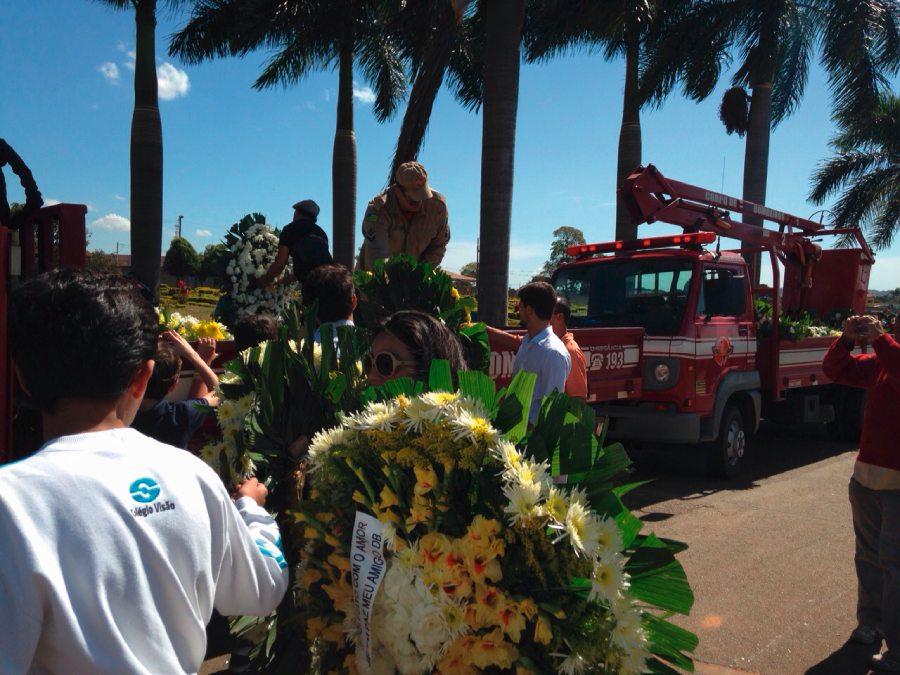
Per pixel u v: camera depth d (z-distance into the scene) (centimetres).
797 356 917
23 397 297
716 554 528
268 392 225
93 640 111
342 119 1484
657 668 172
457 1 960
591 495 172
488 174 948
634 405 728
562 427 175
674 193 786
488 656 153
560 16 1302
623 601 155
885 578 355
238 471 221
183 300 3073
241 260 520
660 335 720
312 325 237
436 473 167
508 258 958
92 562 113
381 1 1242
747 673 357
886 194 2362
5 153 371
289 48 1463
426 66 985
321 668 181
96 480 118
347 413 218
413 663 158
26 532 110
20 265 364
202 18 1318
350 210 1502
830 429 1036
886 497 355
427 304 326
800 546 548
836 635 399
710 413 741
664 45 1481
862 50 1580
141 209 1255
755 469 843
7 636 106
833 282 1133
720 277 771
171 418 305
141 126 1242
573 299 797
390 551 165
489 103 948
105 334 126
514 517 152
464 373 185
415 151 1009
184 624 123
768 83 1652
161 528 122
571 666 151
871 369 381
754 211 910
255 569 147
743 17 1545
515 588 158
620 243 785
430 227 492
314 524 178
